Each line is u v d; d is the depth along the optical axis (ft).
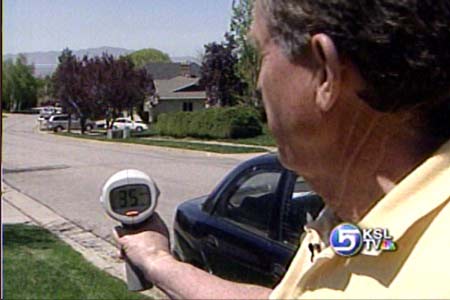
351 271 3.60
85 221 38.73
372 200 3.84
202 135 133.59
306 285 3.78
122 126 176.96
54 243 31.60
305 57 3.79
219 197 15.96
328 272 3.69
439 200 3.58
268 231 13.78
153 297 19.51
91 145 126.93
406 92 3.71
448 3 3.67
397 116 3.77
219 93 168.14
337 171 3.91
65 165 79.51
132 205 4.67
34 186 58.03
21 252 28.99
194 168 73.72
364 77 3.69
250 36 4.11
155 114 209.67
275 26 3.87
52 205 45.98
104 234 34.50
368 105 3.75
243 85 153.28
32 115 264.52
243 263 14.23
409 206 3.60
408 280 3.45
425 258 3.47
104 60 183.21
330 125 3.83
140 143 125.18
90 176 66.44
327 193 3.99
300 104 3.86
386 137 3.80
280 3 3.82
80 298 21.30
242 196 15.08
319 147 3.89
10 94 264.11
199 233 16.02
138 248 4.67
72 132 184.65
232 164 79.05
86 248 30.76
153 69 230.89
